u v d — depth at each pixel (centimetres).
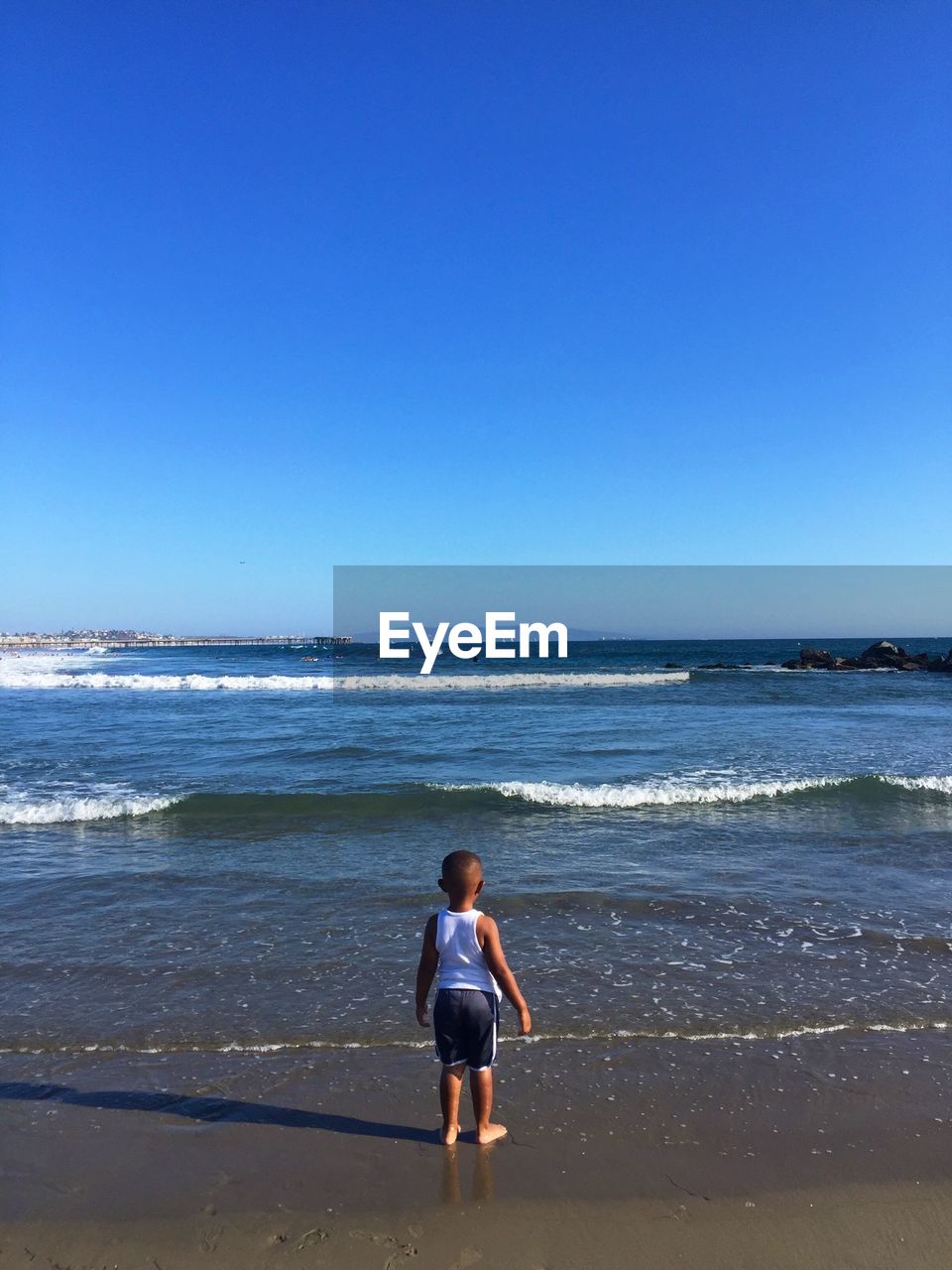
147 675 4169
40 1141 364
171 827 988
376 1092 409
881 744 1705
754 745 1683
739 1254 293
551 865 831
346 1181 335
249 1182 334
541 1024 484
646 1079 421
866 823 1025
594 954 596
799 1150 358
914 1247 297
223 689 3328
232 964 577
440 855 870
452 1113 360
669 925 660
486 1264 287
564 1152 356
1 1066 436
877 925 661
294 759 1484
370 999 521
